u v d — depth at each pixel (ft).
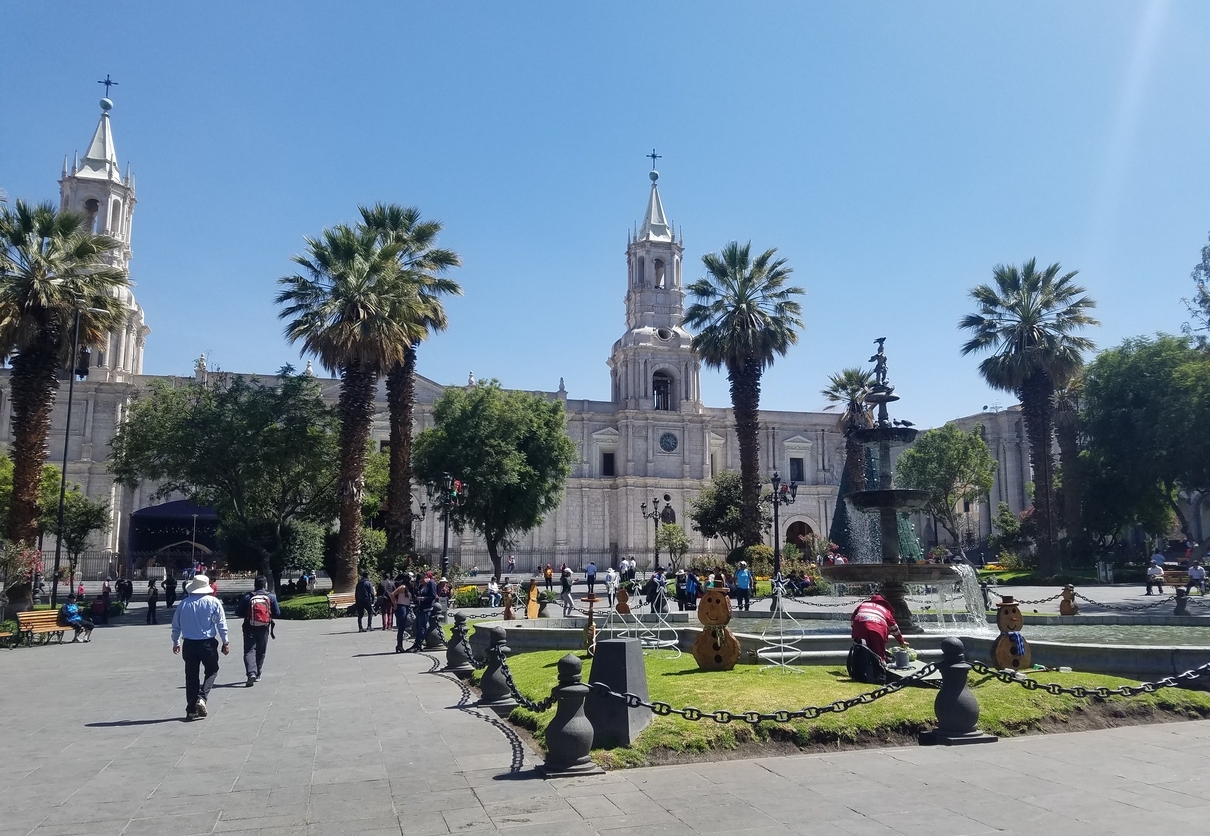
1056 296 159.02
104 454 221.46
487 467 163.12
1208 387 143.33
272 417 128.88
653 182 281.54
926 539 268.41
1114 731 34.99
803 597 134.21
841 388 189.37
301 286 121.29
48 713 42.88
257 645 53.11
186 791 27.73
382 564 127.03
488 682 42.68
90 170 228.63
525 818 24.38
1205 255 132.77
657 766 30.07
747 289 154.40
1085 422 172.65
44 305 96.78
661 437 263.70
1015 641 44.29
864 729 33.06
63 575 180.34
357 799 26.63
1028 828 22.99
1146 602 106.73
